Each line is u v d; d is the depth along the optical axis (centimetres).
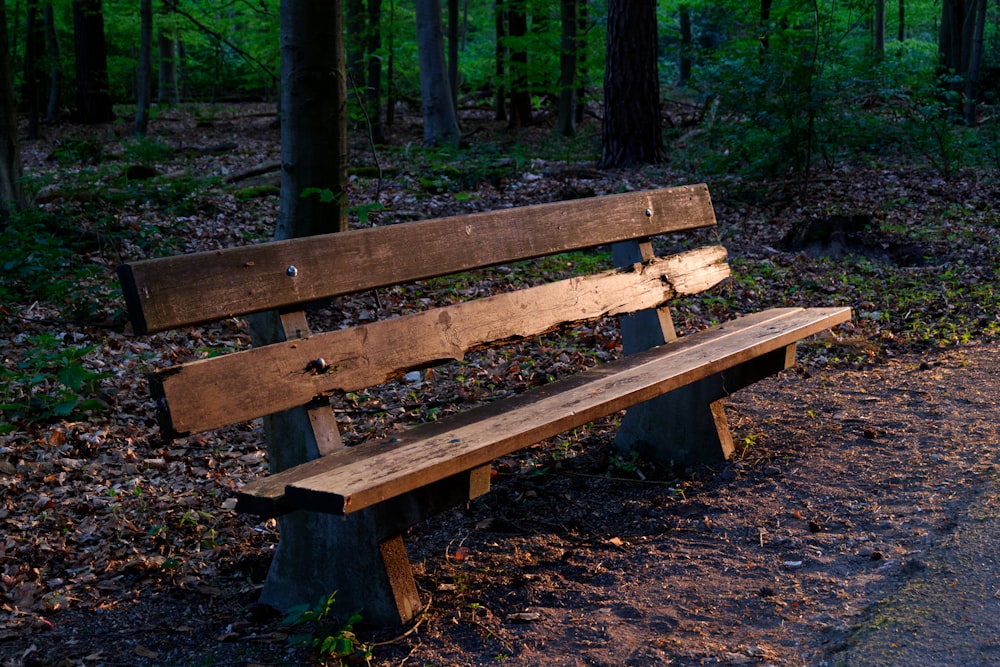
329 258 289
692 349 379
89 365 552
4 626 280
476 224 339
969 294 673
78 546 342
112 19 2342
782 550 302
